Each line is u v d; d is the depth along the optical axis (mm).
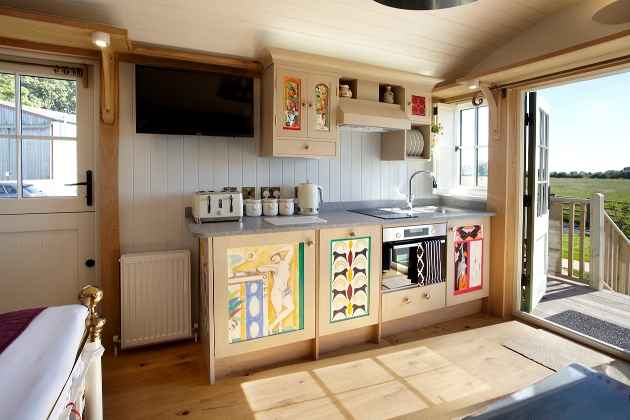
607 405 1034
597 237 3910
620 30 2398
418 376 2275
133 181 2586
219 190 2828
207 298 2176
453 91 3436
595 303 3576
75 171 2492
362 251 2604
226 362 2283
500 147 3215
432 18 2678
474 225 3174
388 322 2869
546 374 2293
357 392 2109
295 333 2398
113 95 2439
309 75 2709
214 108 2602
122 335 2443
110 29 2029
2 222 2330
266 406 1981
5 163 2332
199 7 2285
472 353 2570
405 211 3289
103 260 2500
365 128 3131
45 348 922
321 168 3211
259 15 2428
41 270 2443
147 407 1957
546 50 2820
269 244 2283
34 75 2355
